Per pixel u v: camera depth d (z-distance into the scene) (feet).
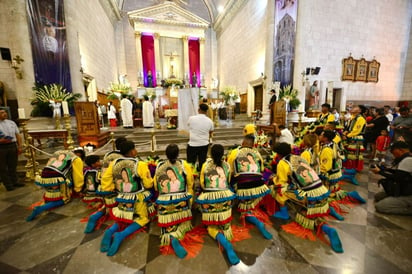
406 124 14.87
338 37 31.53
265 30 33.04
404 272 5.05
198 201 6.32
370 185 10.87
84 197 8.91
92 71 31.48
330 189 8.54
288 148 7.39
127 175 6.56
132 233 6.57
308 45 30.04
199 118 9.64
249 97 38.88
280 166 7.28
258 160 7.43
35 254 5.89
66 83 22.50
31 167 12.34
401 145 8.55
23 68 19.81
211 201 6.07
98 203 8.73
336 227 7.04
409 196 7.75
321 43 30.71
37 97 19.31
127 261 5.56
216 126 25.75
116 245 5.89
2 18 20.85
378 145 15.99
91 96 30.86
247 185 6.93
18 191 10.85
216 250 5.99
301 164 6.85
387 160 16.38
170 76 52.70
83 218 7.92
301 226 6.93
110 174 6.84
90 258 5.69
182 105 19.44
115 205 7.11
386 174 8.27
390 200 7.89
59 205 8.81
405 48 35.99
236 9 43.24
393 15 34.45
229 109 33.71
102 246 6.02
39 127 18.76
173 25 50.98
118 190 6.75
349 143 13.19
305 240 6.39
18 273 5.19
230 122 31.40
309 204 6.54
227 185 6.56
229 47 48.73
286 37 28.76
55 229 7.19
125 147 6.82
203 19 52.49
